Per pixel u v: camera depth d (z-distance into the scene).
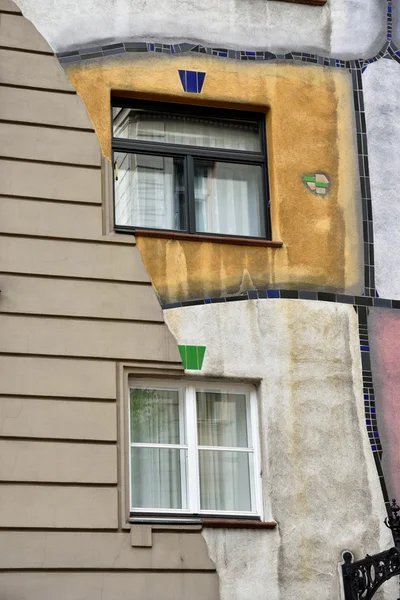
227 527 18.22
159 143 20.03
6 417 17.86
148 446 18.64
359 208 20.25
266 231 20.06
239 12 20.69
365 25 21.25
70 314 18.52
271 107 20.38
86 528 17.66
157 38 20.20
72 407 18.12
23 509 17.53
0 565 17.23
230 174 20.30
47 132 19.30
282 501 18.56
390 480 19.02
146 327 18.77
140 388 18.83
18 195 18.88
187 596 17.78
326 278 19.75
